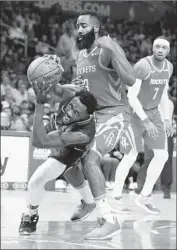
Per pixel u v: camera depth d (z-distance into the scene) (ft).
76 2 62.80
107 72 16.72
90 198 17.80
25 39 54.24
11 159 32.50
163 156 23.43
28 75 14.69
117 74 16.63
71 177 17.29
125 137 23.41
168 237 16.20
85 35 16.66
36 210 16.35
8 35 54.24
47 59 14.82
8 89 43.52
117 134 16.94
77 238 15.55
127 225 18.92
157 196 31.96
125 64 15.57
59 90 16.67
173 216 22.12
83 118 15.33
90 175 15.84
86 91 15.44
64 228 17.56
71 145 15.83
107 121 16.79
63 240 15.15
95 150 16.37
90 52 16.87
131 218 21.16
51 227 17.75
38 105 14.64
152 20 67.77
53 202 26.03
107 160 34.42
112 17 65.72
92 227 17.87
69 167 16.51
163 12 68.74
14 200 26.05
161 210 24.38
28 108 40.83
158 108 23.62
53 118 16.81
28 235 15.97
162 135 23.54
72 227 17.83
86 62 16.98
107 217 15.64
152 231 17.48
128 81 15.64
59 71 14.93
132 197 30.32
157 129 23.43
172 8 68.90
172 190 35.45
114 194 23.43
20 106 41.29
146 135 23.66
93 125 15.67
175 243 15.02
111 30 62.54
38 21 58.59
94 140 16.43
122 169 23.44
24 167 32.71
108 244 14.65
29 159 32.73
